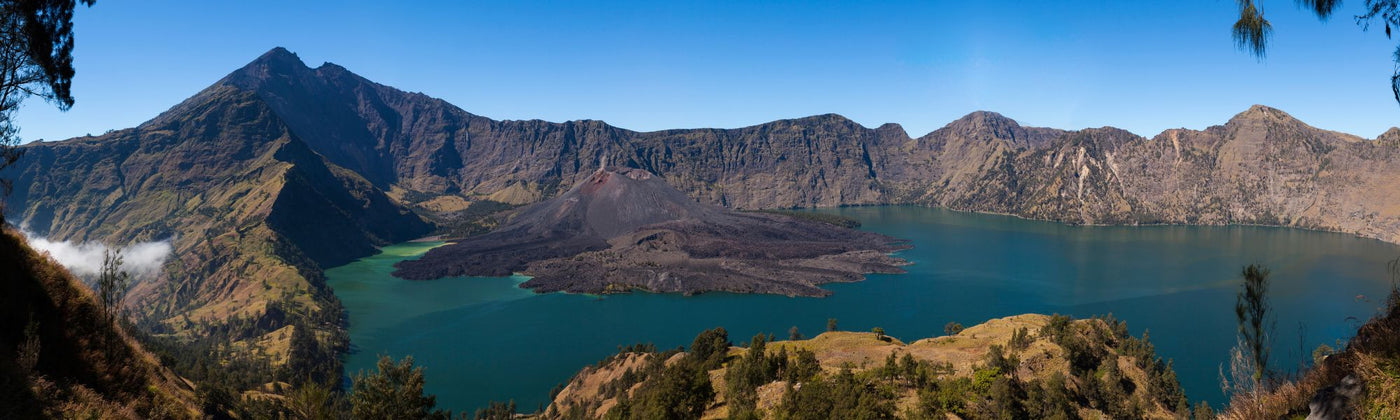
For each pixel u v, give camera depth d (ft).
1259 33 62.80
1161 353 547.49
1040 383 292.81
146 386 134.00
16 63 144.97
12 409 95.55
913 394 266.36
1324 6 61.87
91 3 155.22
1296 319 621.72
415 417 160.15
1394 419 48.73
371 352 632.38
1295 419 56.90
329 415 145.59
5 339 111.75
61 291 131.75
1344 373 57.36
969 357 351.87
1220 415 67.82
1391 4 60.18
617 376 462.60
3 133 145.38
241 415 255.09
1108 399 314.14
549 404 484.74
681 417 266.77
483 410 452.76
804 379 272.72
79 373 120.57
